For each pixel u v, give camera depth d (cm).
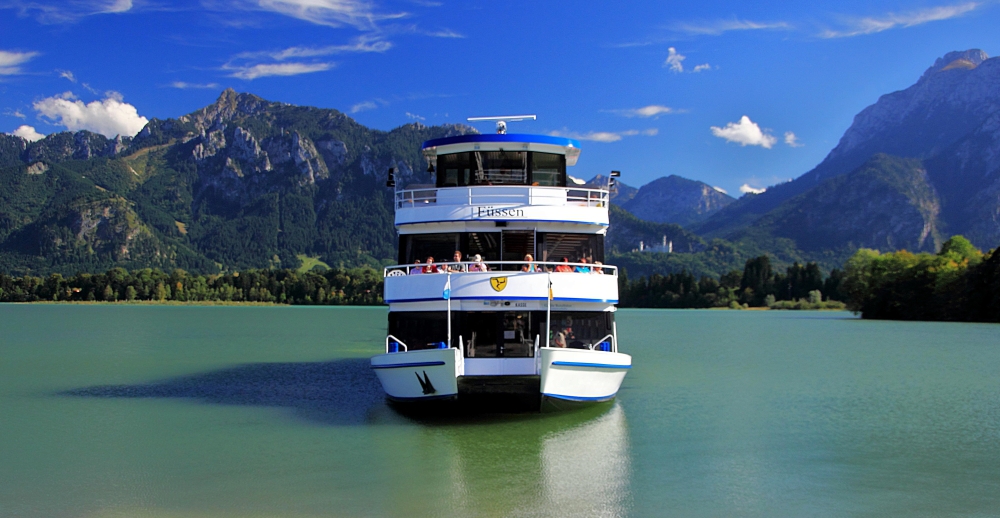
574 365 2875
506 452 2722
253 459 2641
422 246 3162
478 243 3100
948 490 2333
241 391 4184
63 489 2320
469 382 2881
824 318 16000
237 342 8169
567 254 3127
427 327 2992
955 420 3403
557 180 3175
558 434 3005
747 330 11019
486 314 2956
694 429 3164
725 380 4756
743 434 3077
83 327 11675
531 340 2955
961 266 13700
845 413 3575
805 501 2225
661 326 12306
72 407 3688
